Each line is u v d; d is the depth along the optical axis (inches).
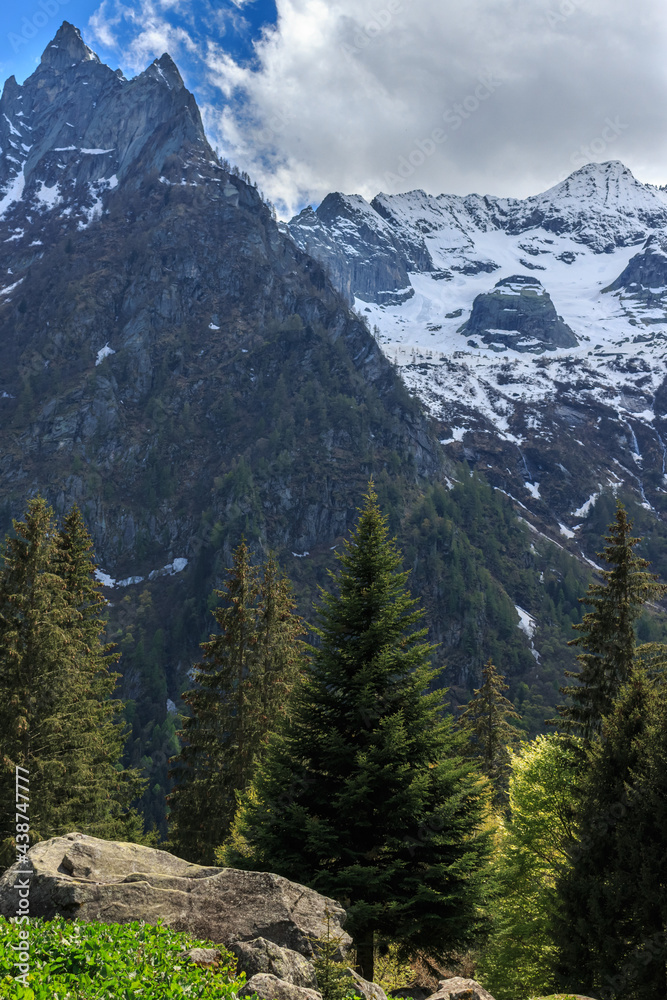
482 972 1001.5
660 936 780.0
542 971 930.7
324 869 751.7
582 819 933.2
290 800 796.0
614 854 879.7
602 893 842.8
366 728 818.2
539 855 1103.0
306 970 498.9
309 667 876.0
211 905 547.2
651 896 785.6
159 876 558.3
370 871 708.7
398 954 787.4
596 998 812.6
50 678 1224.8
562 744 1150.3
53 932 398.0
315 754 826.8
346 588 904.3
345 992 477.4
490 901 766.5
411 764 797.9
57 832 1165.7
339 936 553.6
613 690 1192.8
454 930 740.7
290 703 863.1
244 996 394.6
